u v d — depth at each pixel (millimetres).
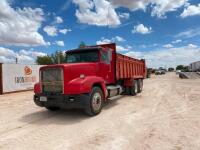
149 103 10547
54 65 7590
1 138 5707
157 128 6180
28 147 5020
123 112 8578
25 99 13695
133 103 10711
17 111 9445
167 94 13789
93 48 9203
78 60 9375
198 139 5176
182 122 6715
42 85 7879
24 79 20016
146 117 7578
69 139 5492
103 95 8711
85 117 7898
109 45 10727
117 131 6043
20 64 19578
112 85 10719
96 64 8867
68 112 8875
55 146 5031
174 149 4617
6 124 7152
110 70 10102
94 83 8211
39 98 7926
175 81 27984
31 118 7961
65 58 9797
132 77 13633
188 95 12703
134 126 6492
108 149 4750
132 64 13883
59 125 6887
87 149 4785
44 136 5793
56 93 7547
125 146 4891
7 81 18062
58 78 7488
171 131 5855
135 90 13984
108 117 7785
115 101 11484
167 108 9031
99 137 5566
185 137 5340
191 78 34906
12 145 5176
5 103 12109
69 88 7352
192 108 8773
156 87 19453
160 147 4750
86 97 7531
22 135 5918
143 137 5449
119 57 11148
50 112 9000
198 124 6422
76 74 7801
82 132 6055
